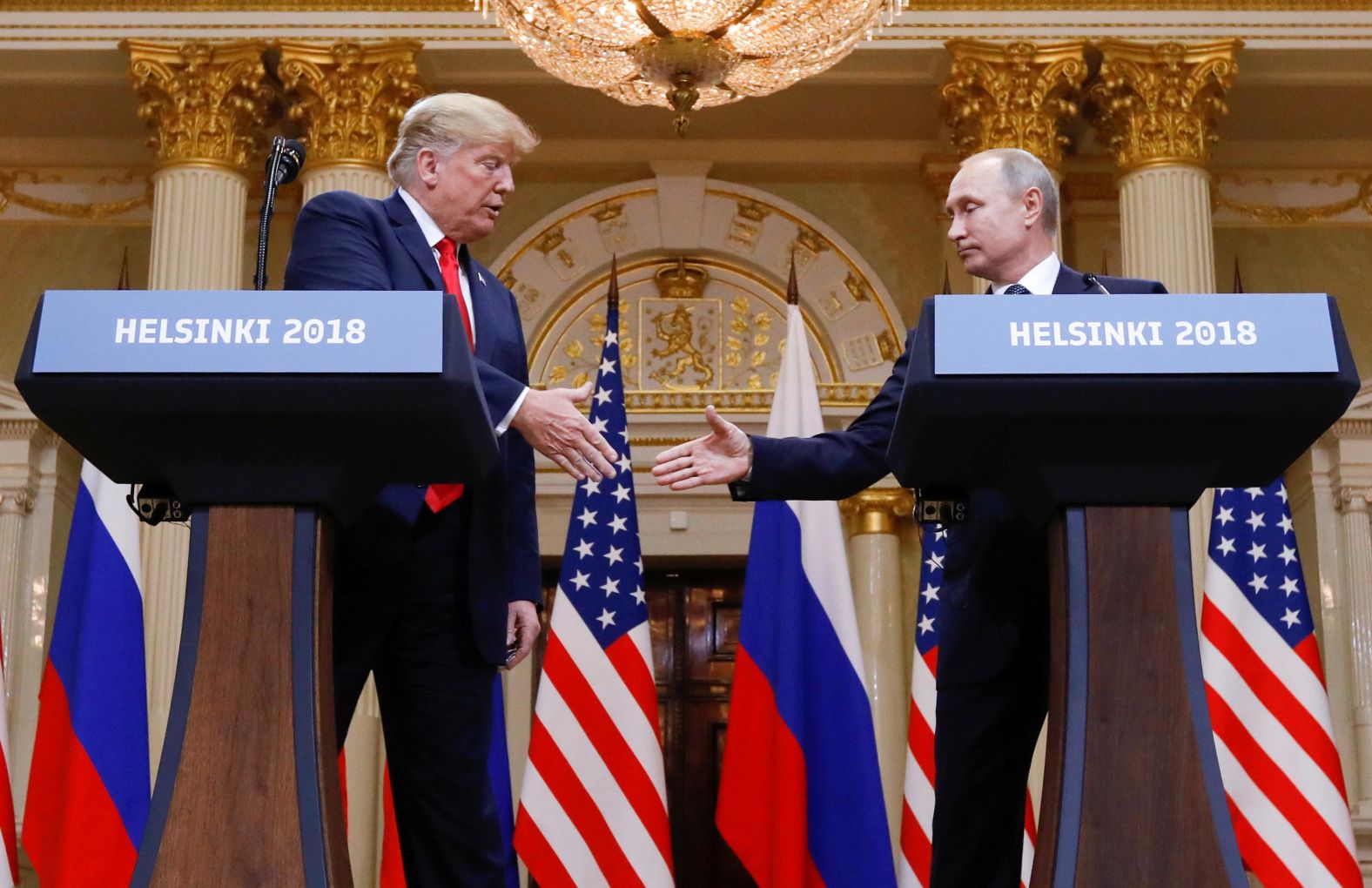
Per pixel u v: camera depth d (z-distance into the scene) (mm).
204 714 1780
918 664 6531
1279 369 1819
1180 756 1800
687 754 9625
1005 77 8539
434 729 2742
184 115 8508
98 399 1785
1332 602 8797
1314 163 9914
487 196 2883
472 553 2727
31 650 8617
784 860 5988
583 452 2471
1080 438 1866
